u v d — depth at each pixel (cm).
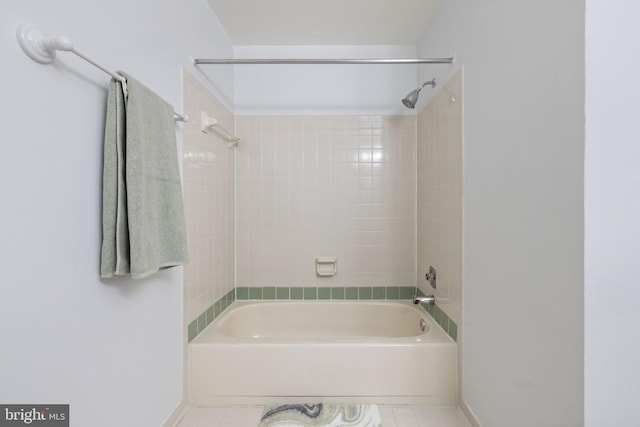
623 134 72
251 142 217
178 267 136
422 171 202
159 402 120
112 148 85
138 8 105
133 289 103
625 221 72
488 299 116
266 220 218
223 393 146
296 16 182
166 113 109
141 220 89
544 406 85
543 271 86
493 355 113
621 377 73
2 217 61
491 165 113
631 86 71
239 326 202
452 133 150
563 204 78
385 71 215
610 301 72
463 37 137
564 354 78
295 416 138
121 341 97
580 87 72
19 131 64
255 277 219
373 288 218
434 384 146
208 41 169
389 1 168
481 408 122
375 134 216
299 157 217
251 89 216
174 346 133
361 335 212
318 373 146
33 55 65
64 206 75
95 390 86
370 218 217
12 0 62
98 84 86
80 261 80
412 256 217
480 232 122
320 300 218
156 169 103
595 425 73
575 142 74
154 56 116
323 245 218
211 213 175
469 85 131
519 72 95
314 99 216
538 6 86
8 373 63
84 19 81
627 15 71
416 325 194
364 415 139
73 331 78
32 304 67
